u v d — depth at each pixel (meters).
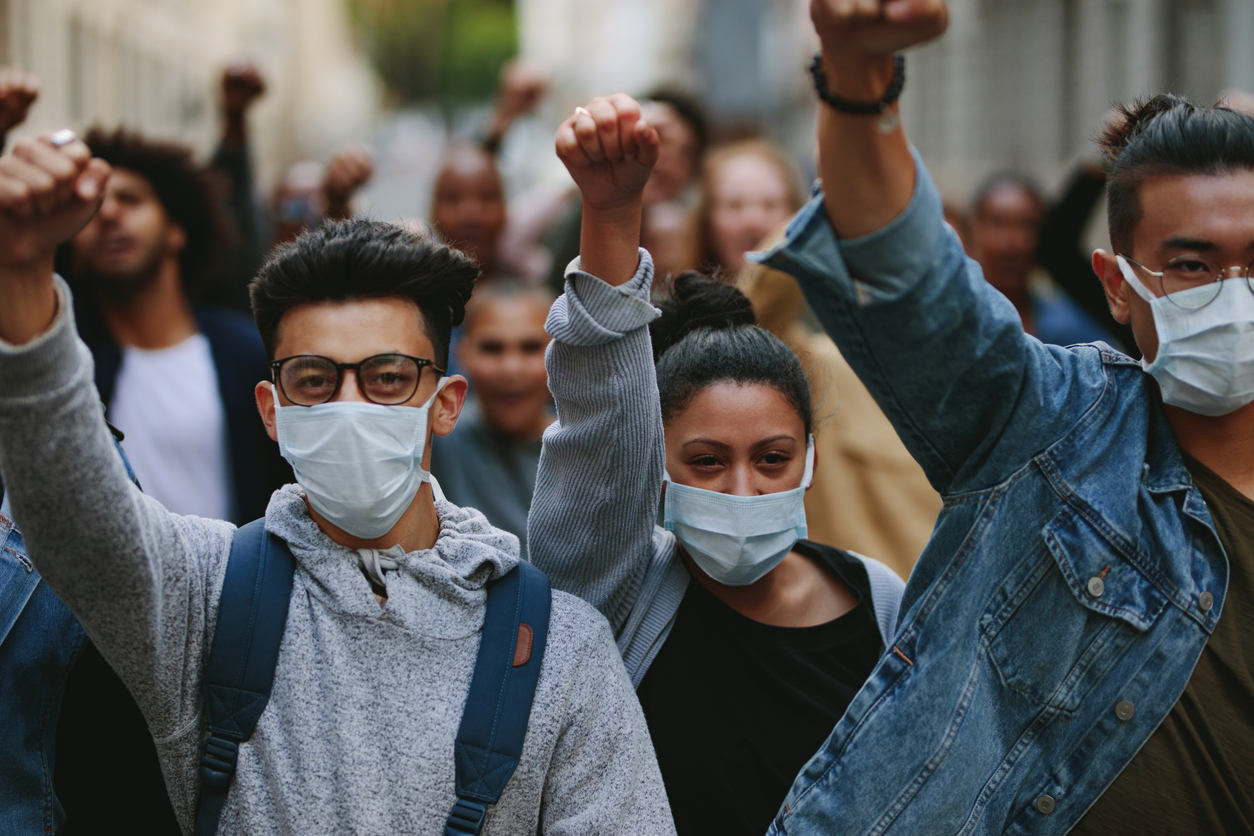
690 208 5.32
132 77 19.30
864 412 3.53
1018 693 1.87
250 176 5.29
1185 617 1.84
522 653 1.86
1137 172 1.88
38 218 1.49
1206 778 1.81
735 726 2.15
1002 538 1.88
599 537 2.11
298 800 1.75
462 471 4.14
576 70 44.47
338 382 1.86
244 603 1.84
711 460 2.20
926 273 1.67
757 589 2.30
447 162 5.89
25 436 1.56
